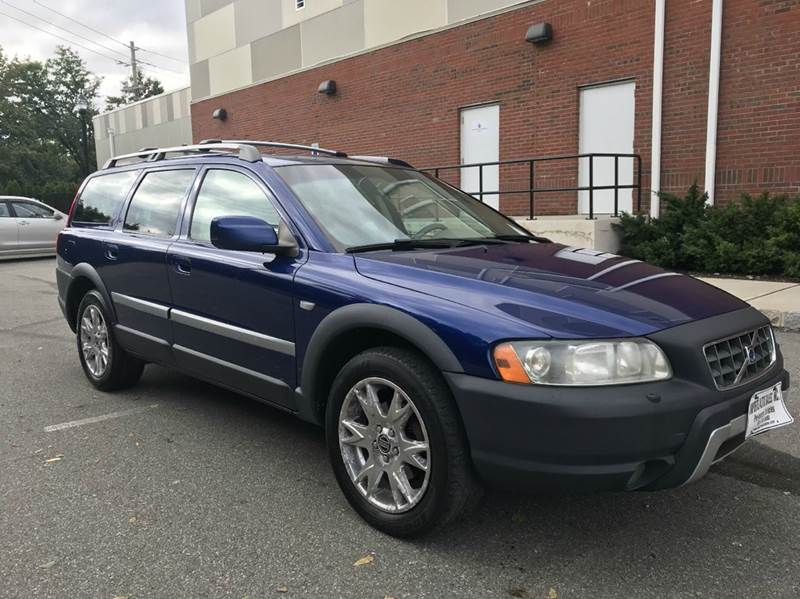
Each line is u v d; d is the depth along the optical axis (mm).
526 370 2482
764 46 9172
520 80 12078
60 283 5512
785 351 5832
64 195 32406
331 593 2541
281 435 4219
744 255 8633
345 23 15383
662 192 9969
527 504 3252
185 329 4082
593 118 11266
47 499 3336
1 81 46250
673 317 2695
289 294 3322
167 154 4875
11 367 5977
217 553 2828
